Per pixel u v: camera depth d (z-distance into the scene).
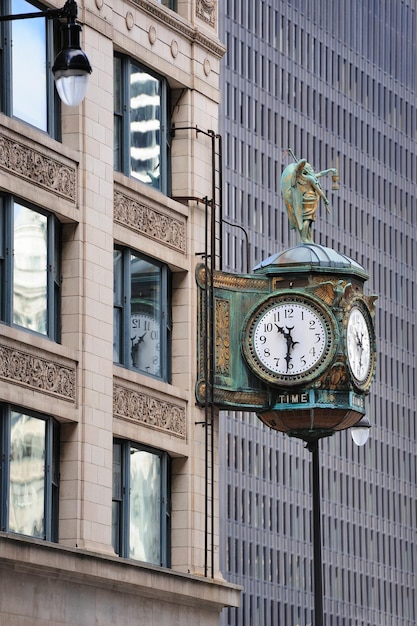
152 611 45.53
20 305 41.81
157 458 47.44
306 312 48.69
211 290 48.81
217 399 48.62
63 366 42.97
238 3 187.88
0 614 39.25
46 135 43.31
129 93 47.44
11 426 41.06
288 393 48.75
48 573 40.94
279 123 195.12
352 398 49.03
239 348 49.03
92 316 44.06
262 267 49.66
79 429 43.31
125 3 47.03
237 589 49.28
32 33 42.97
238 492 179.25
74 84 33.44
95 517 43.62
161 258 47.78
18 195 41.53
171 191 49.50
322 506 196.50
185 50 50.06
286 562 188.50
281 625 186.00
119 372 45.38
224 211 181.38
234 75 185.75
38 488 41.97
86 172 44.28
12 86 41.97
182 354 48.53
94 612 42.94
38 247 42.56
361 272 49.69
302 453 194.00
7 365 40.62
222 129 182.25
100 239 44.75
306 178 51.31
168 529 48.19
